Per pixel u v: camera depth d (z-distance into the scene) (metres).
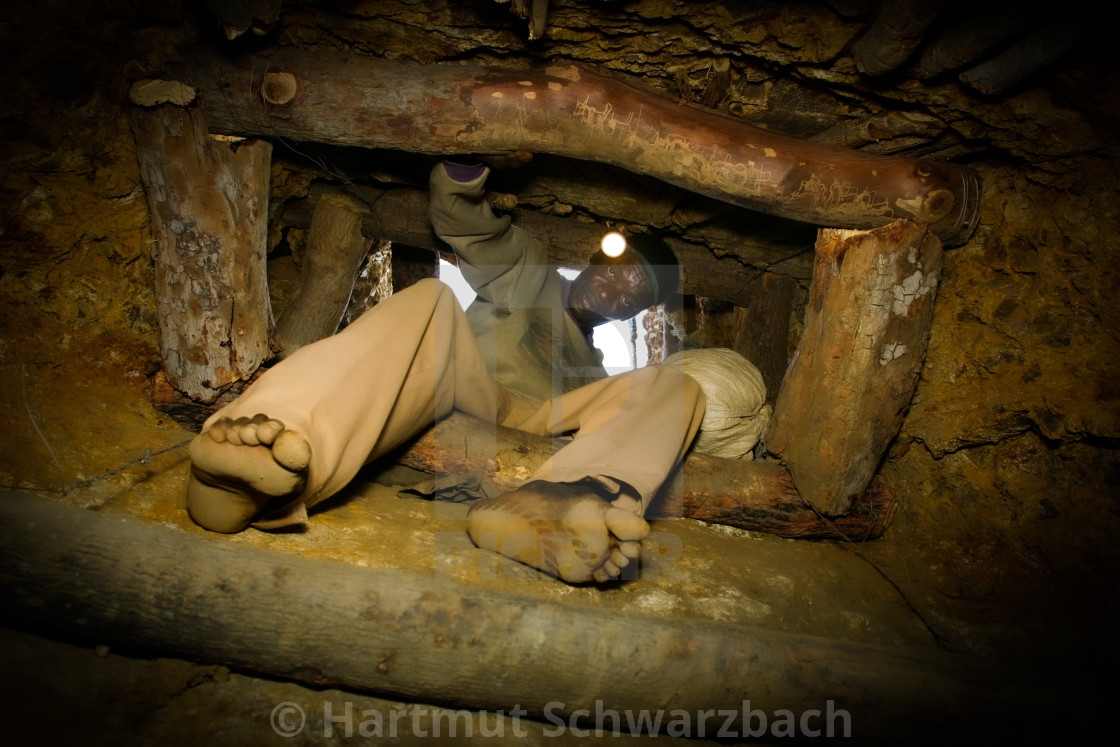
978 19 2.72
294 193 4.16
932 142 3.42
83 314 2.93
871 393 3.01
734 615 2.53
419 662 1.86
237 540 2.05
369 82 2.96
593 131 3.03
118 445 2.55
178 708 1.77
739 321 5.41
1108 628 2.68
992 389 3.41
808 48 3.07
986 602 3.11
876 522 3.32
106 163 3.00
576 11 3.03
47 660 1.78
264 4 2.77
